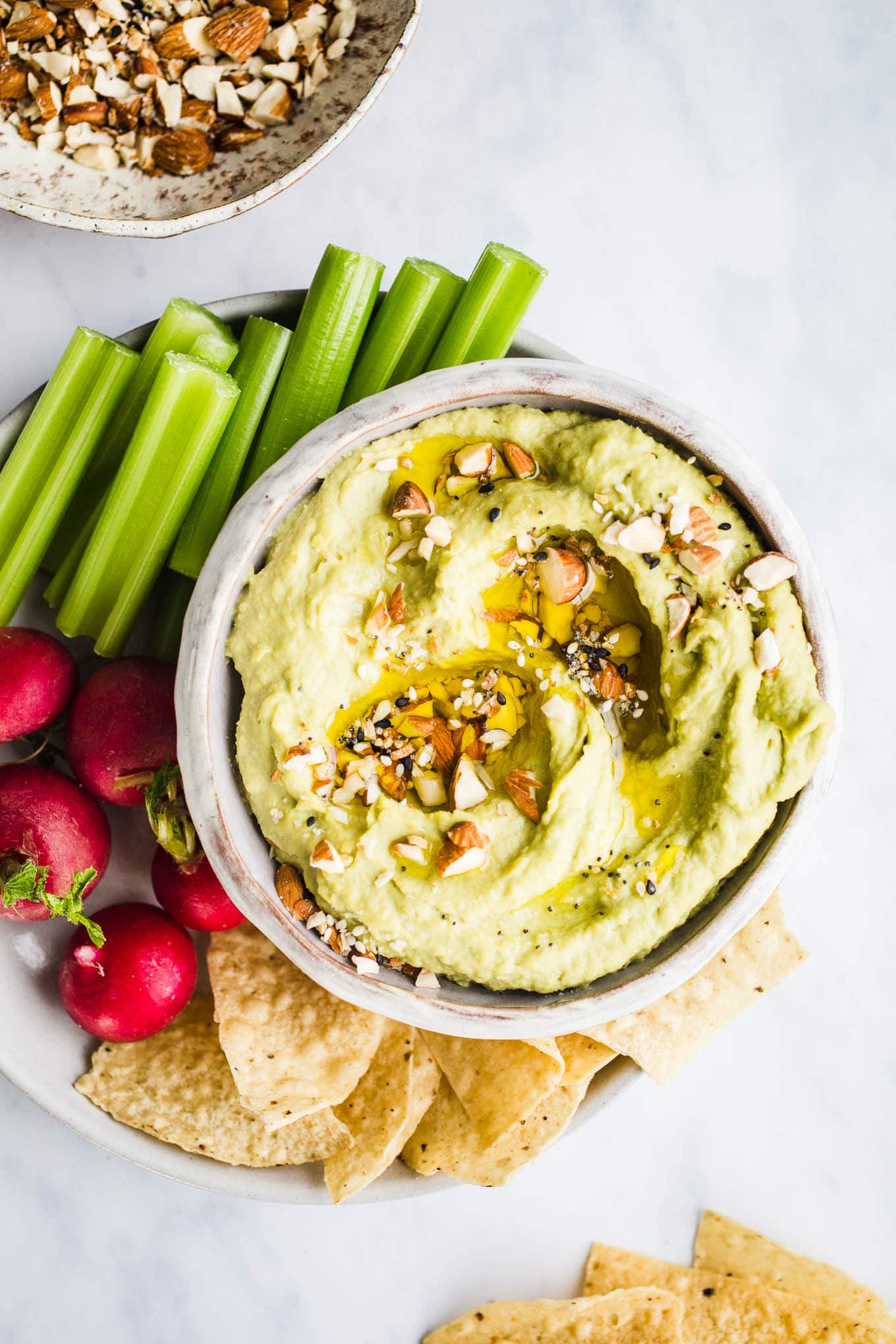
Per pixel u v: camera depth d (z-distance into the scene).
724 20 0.62
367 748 0.51
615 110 0.61
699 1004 0.56
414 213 0.61
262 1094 0.55
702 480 0.50
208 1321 0.60
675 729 0.50
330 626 0.50
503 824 0.50
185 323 0.54
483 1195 0.61
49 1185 0.60
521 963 0.50
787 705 0.49
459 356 0.55
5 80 0.57
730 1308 0.60
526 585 0.51
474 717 0.51
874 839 0.62
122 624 0.55
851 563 0.62
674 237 0.62
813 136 0.62
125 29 0.57
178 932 0.56
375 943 0.50
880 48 0.62
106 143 0.58
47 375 0.59
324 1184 0.57
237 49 0.57
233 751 0.51
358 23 0.57
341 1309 0.60
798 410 0.62
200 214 0.55
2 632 0.55
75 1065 0.57
